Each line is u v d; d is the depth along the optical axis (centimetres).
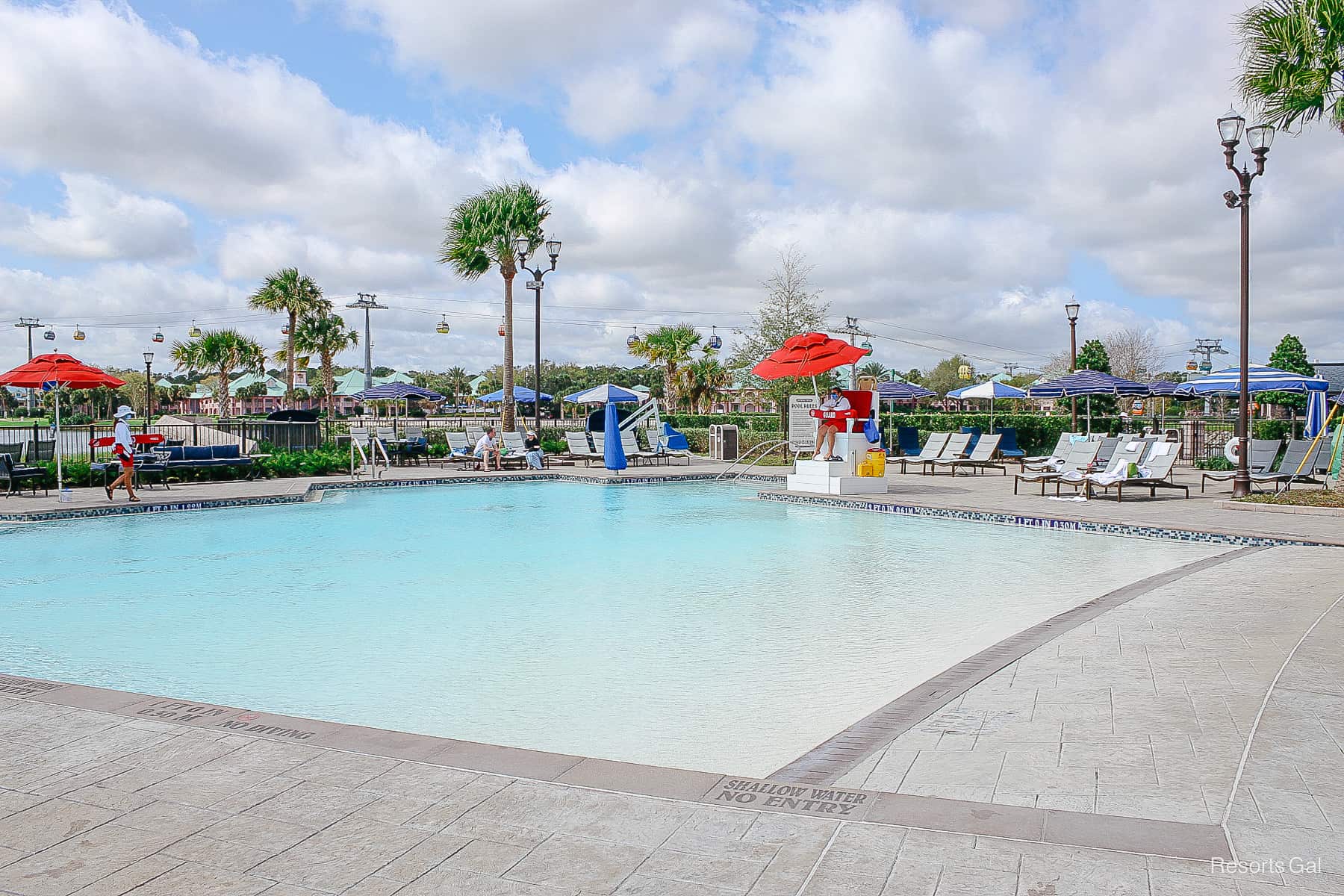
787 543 1087
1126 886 246
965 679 462
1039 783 323
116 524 1259
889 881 252
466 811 306
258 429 2331
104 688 471
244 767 348
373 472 1948
